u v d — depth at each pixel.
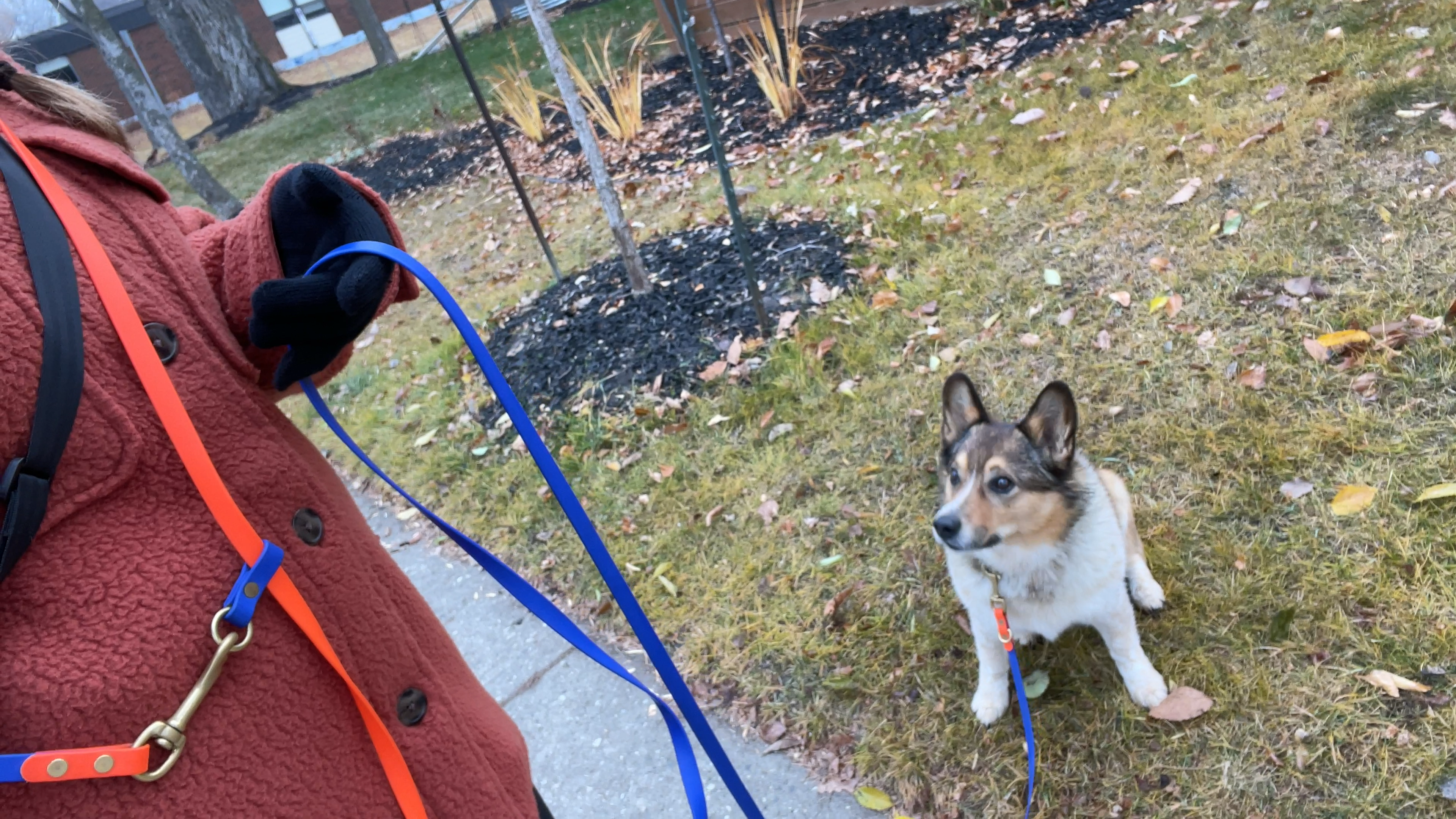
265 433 1.14
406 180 10.80
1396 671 2.39
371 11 15.27
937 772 2.60
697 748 2.93
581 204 7.98
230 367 1.14
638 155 8.41
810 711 2.91
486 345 5.80
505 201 8.95
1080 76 6.48
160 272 1.11
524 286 6.52
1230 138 4.95
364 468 5.23
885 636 3.05
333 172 1.24
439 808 1.24
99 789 0.93
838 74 8.14
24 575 0.91
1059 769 2.49
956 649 2.94
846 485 3.74
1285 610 2.61
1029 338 4.09
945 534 2.44
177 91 16.42
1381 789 2.18
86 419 0.96
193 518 1.04
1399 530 2.73
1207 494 3.10
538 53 11.85
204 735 1.01
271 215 1.24
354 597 1.19
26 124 1.12
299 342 1.13
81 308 0.99
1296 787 2.25
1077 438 3.46
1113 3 7.42
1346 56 5.23
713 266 5.42
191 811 0.99
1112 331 3.98
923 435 3.83
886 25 8.60
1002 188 5.41
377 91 14.13
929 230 5.17
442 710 1.28
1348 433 3.07
